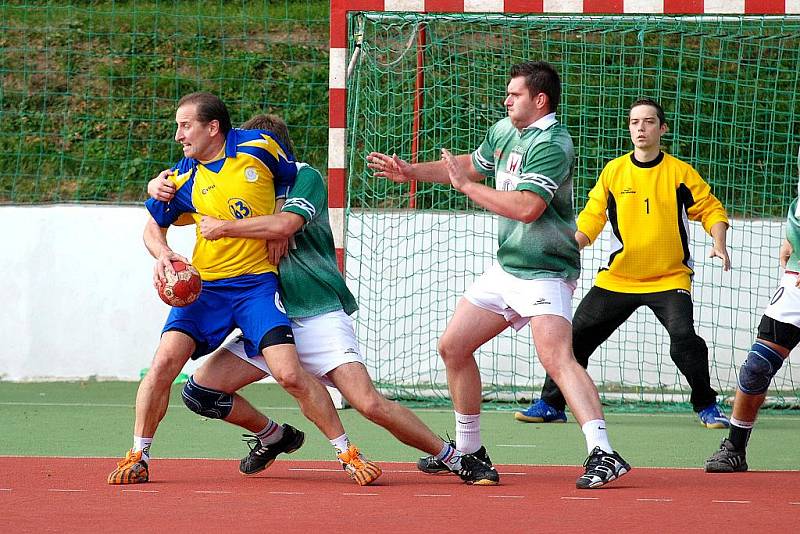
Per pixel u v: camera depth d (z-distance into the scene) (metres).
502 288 20.78
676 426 30.50
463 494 19.39
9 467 22.38
